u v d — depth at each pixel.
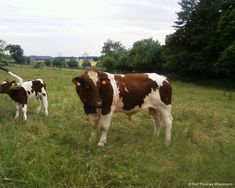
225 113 15.78
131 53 65.69
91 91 8.11
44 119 10.72
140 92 8.85
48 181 5.98
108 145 8.34
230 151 8.75
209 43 44.34
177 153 7.99
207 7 47.91
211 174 6.84
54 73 40.41
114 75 8.79
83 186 6.05
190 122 12.25
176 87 34.59
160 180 6.44
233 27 39.56
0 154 6.88
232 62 38.81
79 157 7.25
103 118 8.45
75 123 10.34
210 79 45.25
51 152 7.27
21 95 10.45
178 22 50.00
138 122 11.71
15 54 86.25
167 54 50.28
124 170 6.88
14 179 6.02
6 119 10.30
